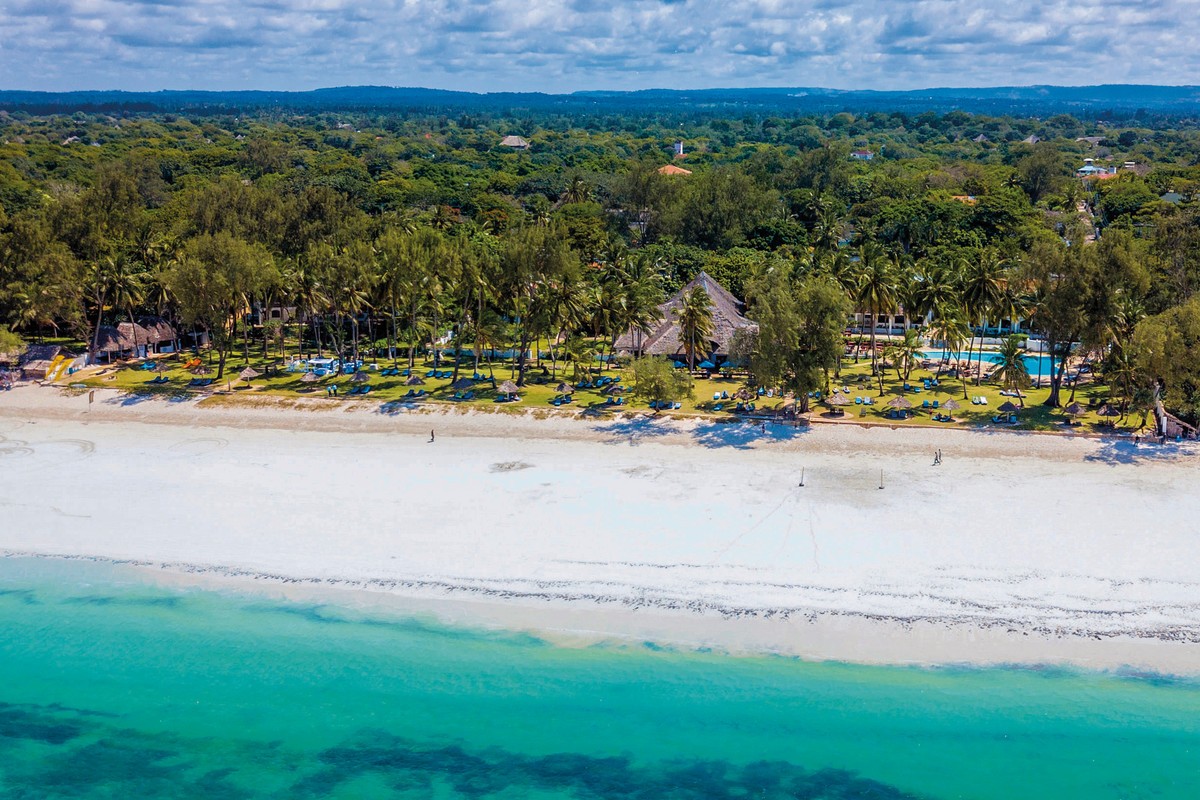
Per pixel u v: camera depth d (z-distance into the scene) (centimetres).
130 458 8131
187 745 4841
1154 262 10594
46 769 4678
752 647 5259
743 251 15538
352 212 15800
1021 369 8794
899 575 5834
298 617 5669
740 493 7081
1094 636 5225
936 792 4344
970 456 7731
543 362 11056
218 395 9775
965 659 5116
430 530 6600
